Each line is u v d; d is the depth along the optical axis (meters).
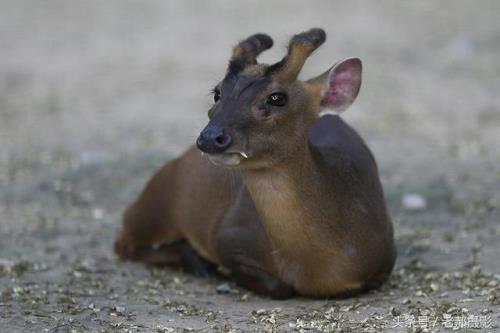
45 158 17.62
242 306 10.05
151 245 12.30
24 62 25.08
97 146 18.25
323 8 29.83
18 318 9.30
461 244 12.28
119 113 20.48
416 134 18.34
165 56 24.89
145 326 9.15
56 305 9.88
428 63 23.72
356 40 25.80
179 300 10.29
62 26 28.48
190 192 11.59
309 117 9.63
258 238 10.32
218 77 22.69
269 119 9.26
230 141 9.05
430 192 14.65
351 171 10.11
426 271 11.13
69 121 20.14
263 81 9.37
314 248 9.77
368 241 10.01
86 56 25.36
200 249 11.64
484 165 16.22
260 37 9.88
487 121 19.17
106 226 14.03
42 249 12.74
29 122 20.22
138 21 28.83
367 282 10.19
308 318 9.27
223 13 29.45
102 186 15.91
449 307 9.33
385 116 19.58
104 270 11.80
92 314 9.55
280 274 10.18
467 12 28.84
